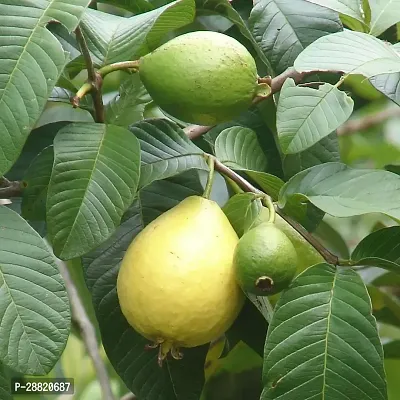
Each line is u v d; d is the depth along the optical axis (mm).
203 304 1288
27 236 1288
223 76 1307
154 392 1379
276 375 1291
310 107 1316
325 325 1297
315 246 1334
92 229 1289
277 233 1284
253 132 1443
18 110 1264
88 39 1369
